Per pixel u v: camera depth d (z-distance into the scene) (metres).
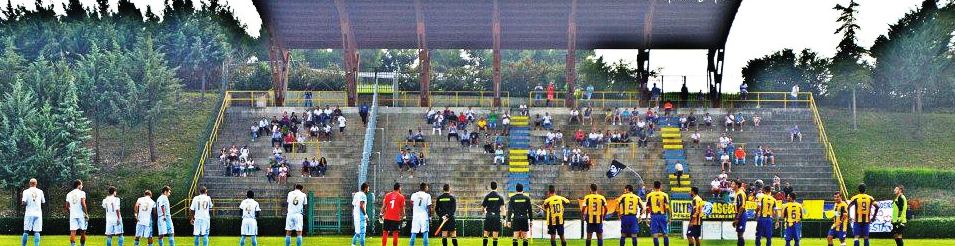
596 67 87.75
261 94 69.44
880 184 53.53
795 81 73.12
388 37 60.19
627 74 87.12
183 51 75.75
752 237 41.00
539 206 46.72
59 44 72.75
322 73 87.56
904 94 70.19
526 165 52.62
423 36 57.19
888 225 42.28
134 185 54.78
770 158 53.44
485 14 57.69
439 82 97.00
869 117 66.19
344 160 53.44
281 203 48.88
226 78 71.06
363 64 110.75
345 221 44.94
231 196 50.22
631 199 28.41
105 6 84.81
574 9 56.12
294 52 102.62
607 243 37.75
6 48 61.66
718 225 41.16
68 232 44.16
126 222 43.88
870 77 66.81
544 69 96.31
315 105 62.62
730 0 56.22
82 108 57.88
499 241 39.12
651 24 57.38
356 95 59.41
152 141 58.81
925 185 53.34
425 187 28.61
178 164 57.66
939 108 70.50
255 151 54.53
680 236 42.19
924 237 42.78
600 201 28.36
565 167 52.25
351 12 57.47
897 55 66.06
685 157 54.16
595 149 54.41
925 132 63.06
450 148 54.59
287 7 56.94
